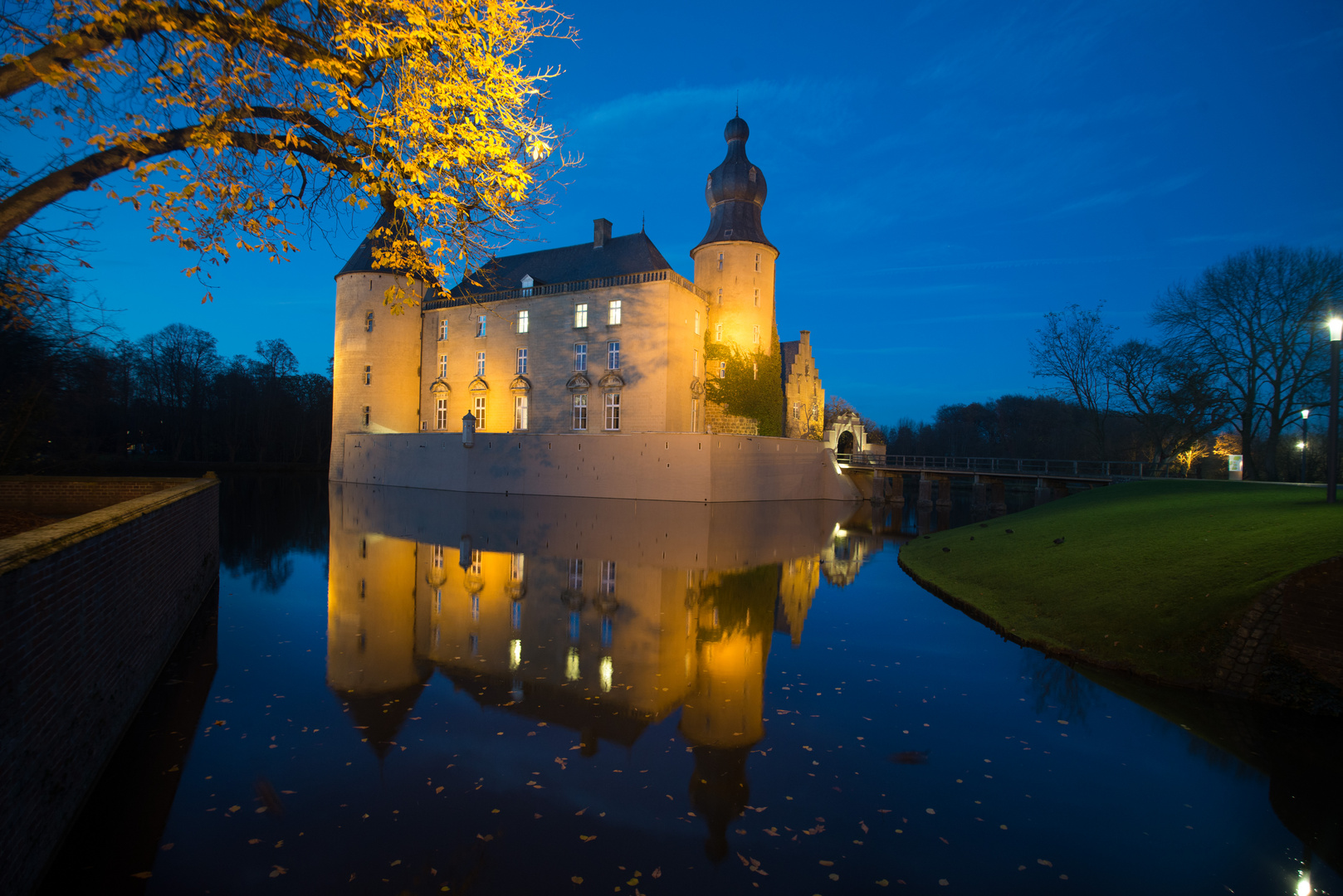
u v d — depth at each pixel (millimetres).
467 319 50719
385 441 50562
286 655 11000
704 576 18453
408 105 6664
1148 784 6816
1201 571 11070
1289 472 39281
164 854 5457
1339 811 6312
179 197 6469
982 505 42875
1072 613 11930
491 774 6941
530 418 47375
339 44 6492
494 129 7281
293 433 73750
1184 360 34000
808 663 10906
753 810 6281
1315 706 8242
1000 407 83688
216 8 5895
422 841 5672
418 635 12359
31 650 4918
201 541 14062
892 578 18484
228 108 6398
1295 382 31250
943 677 10148
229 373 71062
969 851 5633
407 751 7477
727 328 46594
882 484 47562
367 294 51188
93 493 13938
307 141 6832
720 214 47406
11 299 7555
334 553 21328
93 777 6426
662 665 10789
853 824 6047
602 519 31844
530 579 17625
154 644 9398
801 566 20359
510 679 10008
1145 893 5090
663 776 6941
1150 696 9070
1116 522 17344
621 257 46562
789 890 5066
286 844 5605
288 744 7594
